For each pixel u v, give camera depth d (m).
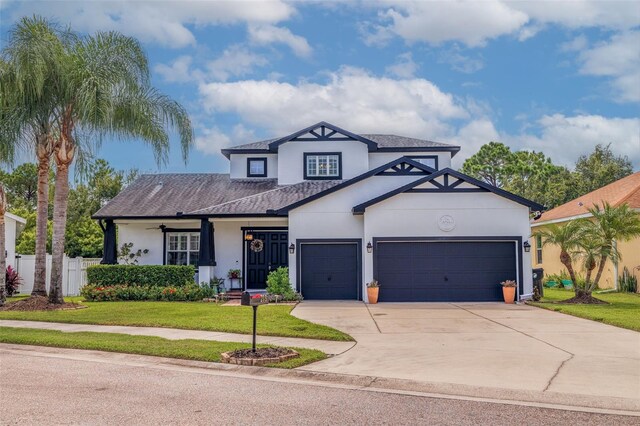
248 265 22.00
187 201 22.42
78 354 9.60
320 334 11.19
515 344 10.26
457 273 18.61
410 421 5.68
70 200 33.91
